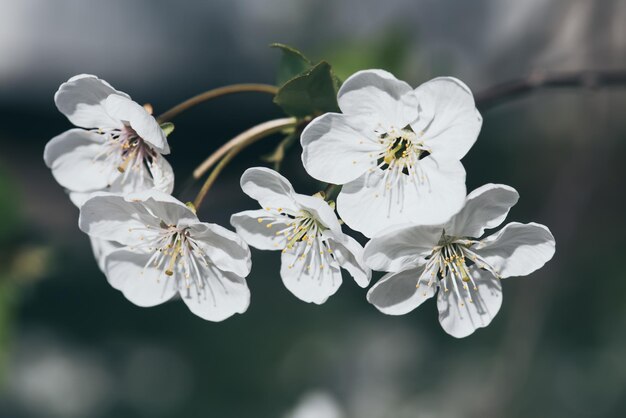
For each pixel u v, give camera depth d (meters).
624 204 0.53
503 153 0.55
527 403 0.54
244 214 0.30
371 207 0.30
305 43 0.52
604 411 0.54
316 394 0.45
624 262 0.56
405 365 0.57
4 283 0.37
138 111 0.30
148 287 0.31
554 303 0.56
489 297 0.30
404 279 0.30
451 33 0.55
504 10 0.54
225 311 0.31
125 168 0.31
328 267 0.30
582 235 0.56
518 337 0.42
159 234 0.30
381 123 0.29
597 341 0.56
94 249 0.32
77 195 0.31
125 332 0.60
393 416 0.55
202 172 0.30
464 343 0.56
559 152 0.52
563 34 0.46
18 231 0.38
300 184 0.32
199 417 0.57
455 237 0.30
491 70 0.54
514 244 0.30
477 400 0.50
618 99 0.48
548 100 0.52
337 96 0.29
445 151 0.29
